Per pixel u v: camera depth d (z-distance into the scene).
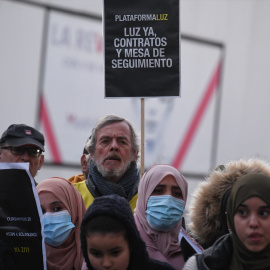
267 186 7.76
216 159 21.73
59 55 18.56
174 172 10.31
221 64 21.89
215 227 10.02
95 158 11.74
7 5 17.56
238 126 22.25
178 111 21.00
